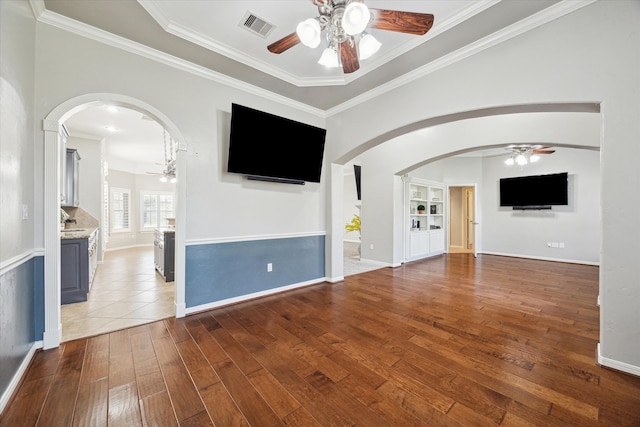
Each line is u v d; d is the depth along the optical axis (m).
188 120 2.90
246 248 3.42
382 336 2.49
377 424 1.46
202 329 2.61
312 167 3.90
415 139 5.38
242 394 1.70
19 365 1.81
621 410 1.55
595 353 2.18
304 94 3.61
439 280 4.54
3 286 1.59
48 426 1.43
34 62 2.10
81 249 3.39
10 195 1.70
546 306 3.28
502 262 6.22
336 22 1.75
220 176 3.16
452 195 9.12
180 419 1.49
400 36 2.45
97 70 2.38
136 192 8.80
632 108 1.82
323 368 1.98
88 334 2.48
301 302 3.40
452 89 2.67
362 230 6.45
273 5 2.14
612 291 1.93
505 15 2.14
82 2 2.02
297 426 1.45
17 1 1.79
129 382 1.80
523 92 2.25
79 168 5.64
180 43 2.54
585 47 1.98
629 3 1.82
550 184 6.30
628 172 1.84
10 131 1.70
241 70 3.02
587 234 5.93
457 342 2.38
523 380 1.84
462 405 1.61
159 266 4.86
